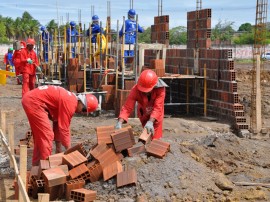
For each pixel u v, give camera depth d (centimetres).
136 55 1389
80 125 1284
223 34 6875
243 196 719
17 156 911
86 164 741
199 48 1472
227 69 1329
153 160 743
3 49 6988
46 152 760
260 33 1296
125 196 688
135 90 825
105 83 1573
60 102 747
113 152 732
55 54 2338
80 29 2233
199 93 1491
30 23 10194
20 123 1299
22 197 605
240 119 1292
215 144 984
